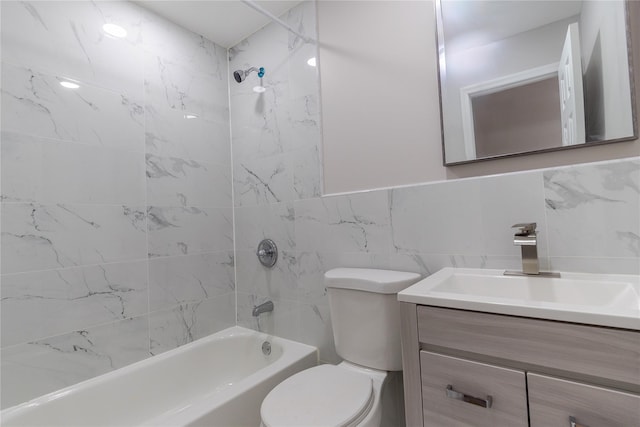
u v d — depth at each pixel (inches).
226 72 82.1
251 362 72.1
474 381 30.4
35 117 49.9
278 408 37.1
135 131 62.7
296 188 67.6
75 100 54.6
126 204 60.6
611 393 24.0
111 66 59.7
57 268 51.4
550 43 41.4
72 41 54.6
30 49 49.8
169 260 67.1
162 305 65.4
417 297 34.0
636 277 35.2
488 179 44.9
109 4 60.2
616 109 36.8
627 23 36.2
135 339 60.8
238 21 72.1
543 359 26.9
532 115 42.2
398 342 45.9
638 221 35.6
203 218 74.1
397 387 50.6
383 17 55.9
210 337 72.9
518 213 42.7
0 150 46.4
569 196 39.3
